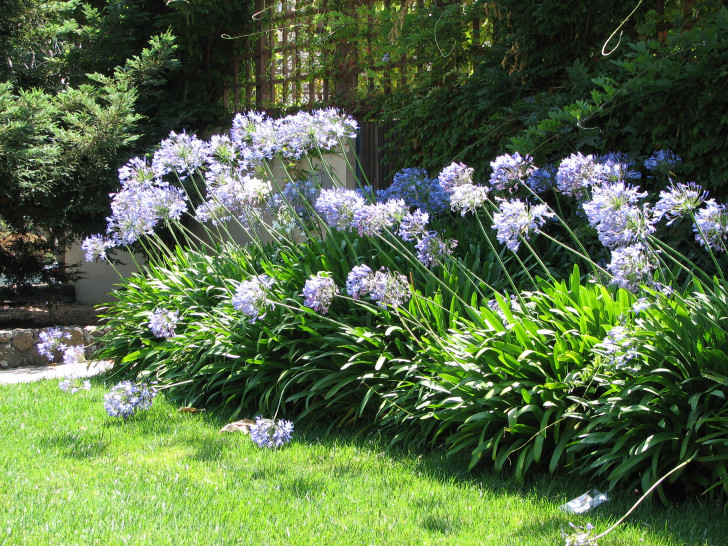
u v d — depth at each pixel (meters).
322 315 4.89
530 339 3.80
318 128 5.59
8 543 2.80
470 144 7.18
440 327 4.50
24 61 10.31
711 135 5.14
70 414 5.12
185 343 5.74
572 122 5.55
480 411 3.81
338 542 2.85
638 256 3.39
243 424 4.70
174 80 11.48
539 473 3.70
